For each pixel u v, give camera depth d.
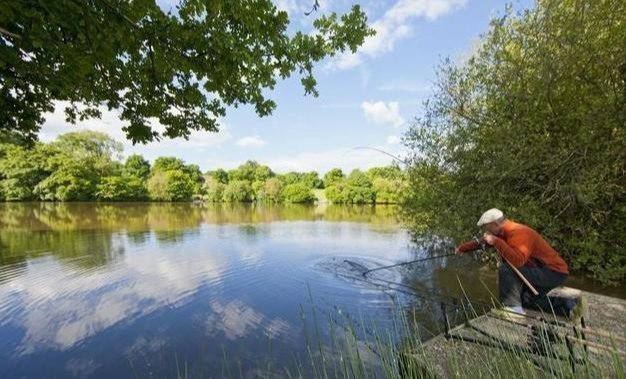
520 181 5.99
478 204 6.27
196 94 3.80
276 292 5.78
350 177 42.38
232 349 3.81
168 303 5.30
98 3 2.69
